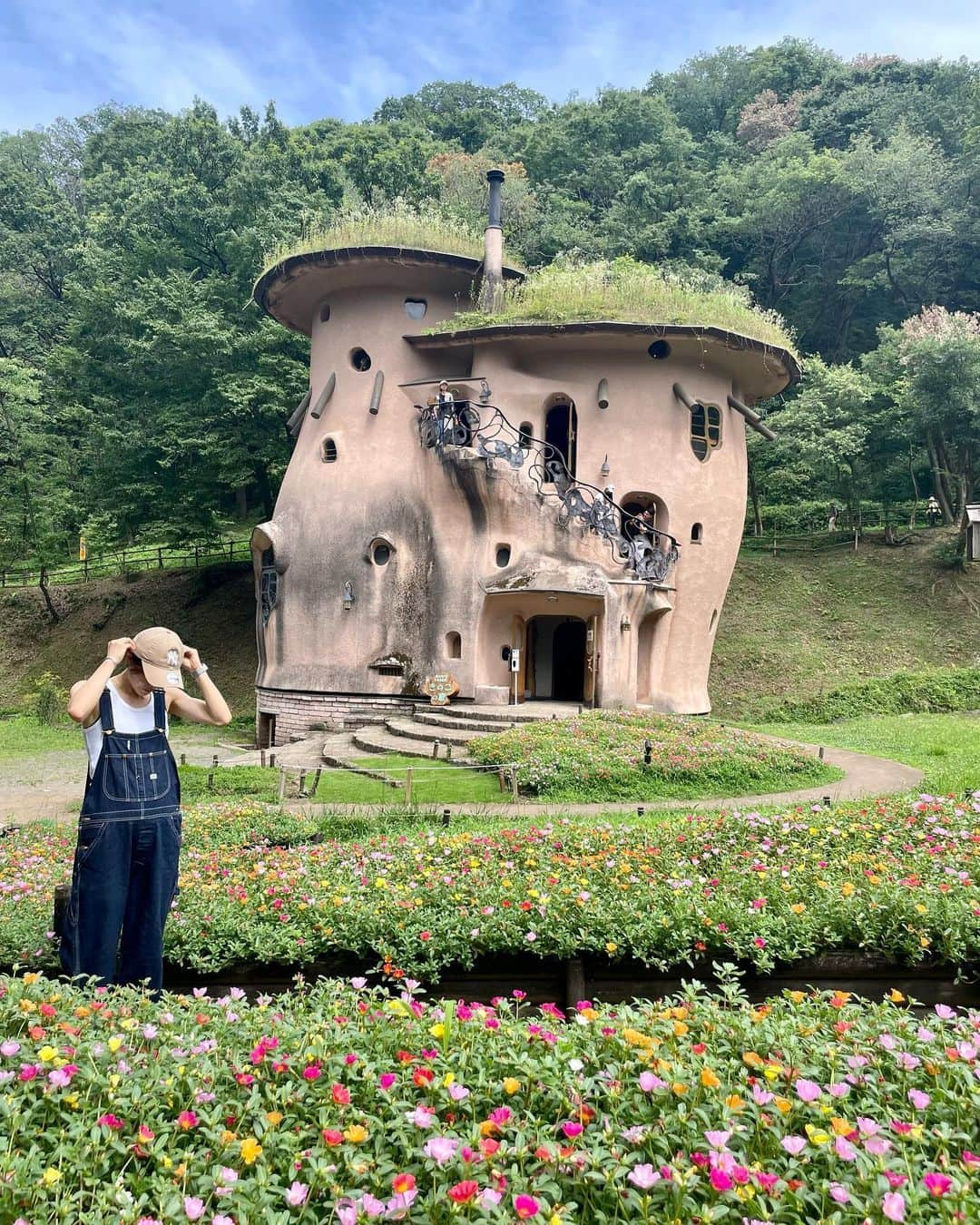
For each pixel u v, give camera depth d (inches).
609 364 780.6
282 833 355.3
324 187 1263.5
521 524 748.0
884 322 1611.7
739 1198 85.7
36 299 1718.8
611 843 279.0
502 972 195.2
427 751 597.9
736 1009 158.6
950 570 1141.1
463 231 834.2
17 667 1259.8
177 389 1141.1
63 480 1314.0
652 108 1807.3
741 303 797.9
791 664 1045.2
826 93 1916.8
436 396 799.7
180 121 1295.5
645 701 773.9
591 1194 91.7
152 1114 102.7
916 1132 96.3
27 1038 120.6
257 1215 86.4
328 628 799.1
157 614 1268.5
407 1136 97.9
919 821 296.4
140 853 167.5
